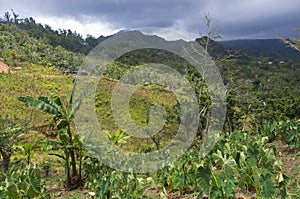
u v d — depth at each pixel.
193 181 6.98
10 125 13.72
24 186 6.71
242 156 6.21
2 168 12.34
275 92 27.48
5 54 48.09
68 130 9.73
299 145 9.92
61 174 12.89
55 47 64.69
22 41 59.62
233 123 17.50
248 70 36.62
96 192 6.79
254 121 18.61
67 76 38.28
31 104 9.01
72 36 74.62
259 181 5.22
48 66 46.81
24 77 34.91
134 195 6.91
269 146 11.00
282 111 18.50
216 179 5.38
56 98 9.64
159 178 8.47
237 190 6.66
